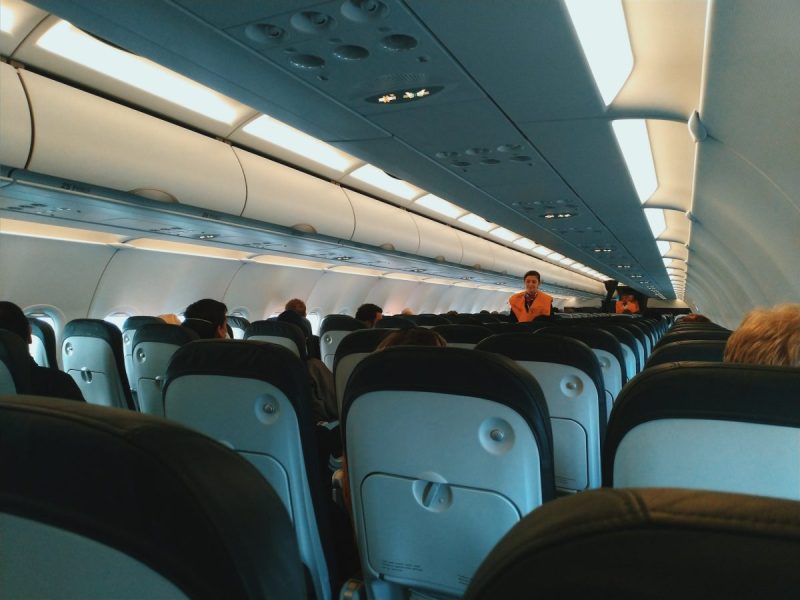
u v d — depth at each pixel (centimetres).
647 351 598
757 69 294
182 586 58
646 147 591
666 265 1845
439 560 166
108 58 457
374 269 1413
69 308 743
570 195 696
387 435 162
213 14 270
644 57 394
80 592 63
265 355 184
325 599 206
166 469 56
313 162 743
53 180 439
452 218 1174
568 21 277
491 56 315
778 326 161
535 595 41
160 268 853
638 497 42
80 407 63
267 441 193
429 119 424
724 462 125
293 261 1131
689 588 37
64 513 59
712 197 649
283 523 64
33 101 407
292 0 255
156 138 511
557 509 44
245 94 380
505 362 147
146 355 374
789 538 36
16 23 396
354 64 327
